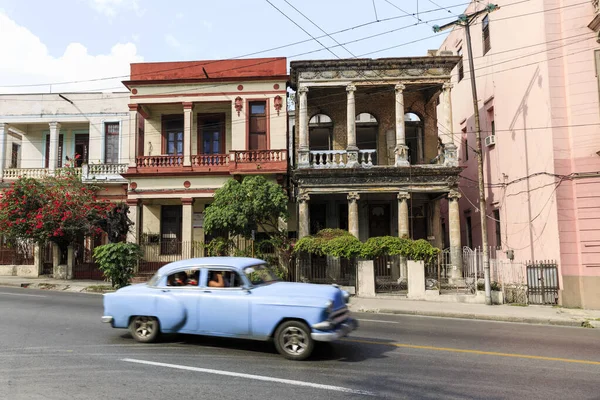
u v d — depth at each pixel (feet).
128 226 69.05
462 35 82.99
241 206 58.18
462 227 83.76
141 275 67.41
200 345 26.02
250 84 71.41
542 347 28.09
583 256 49.34
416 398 17.44
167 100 72.02
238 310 24.04
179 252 70.85
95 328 31.09
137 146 72.79
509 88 63.21
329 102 73.36
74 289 61.05
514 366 22.81
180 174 70.59
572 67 51.65
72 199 68.28
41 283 64.39
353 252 56.34
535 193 55.93
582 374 21.42
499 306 49.44
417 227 74.02
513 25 61.72
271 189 59.62
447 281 62.39
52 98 81.25
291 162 81.15
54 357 23.17
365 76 66.39
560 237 50.55
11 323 32.99
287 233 66.39
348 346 26.86
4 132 81.05
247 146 70.69
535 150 55.93
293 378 19.80
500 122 66.49
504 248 65.00
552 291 50.72
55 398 16.92
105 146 80.64
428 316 43.88
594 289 48.44
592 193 49.75
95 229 68.08
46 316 36.22
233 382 19.11
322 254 58.70
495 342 29.50
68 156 83.15
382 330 33.27
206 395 17.39
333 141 73.00
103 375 20.02
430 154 72.33
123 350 24.73
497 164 67.72
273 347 25.64
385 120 73.51
